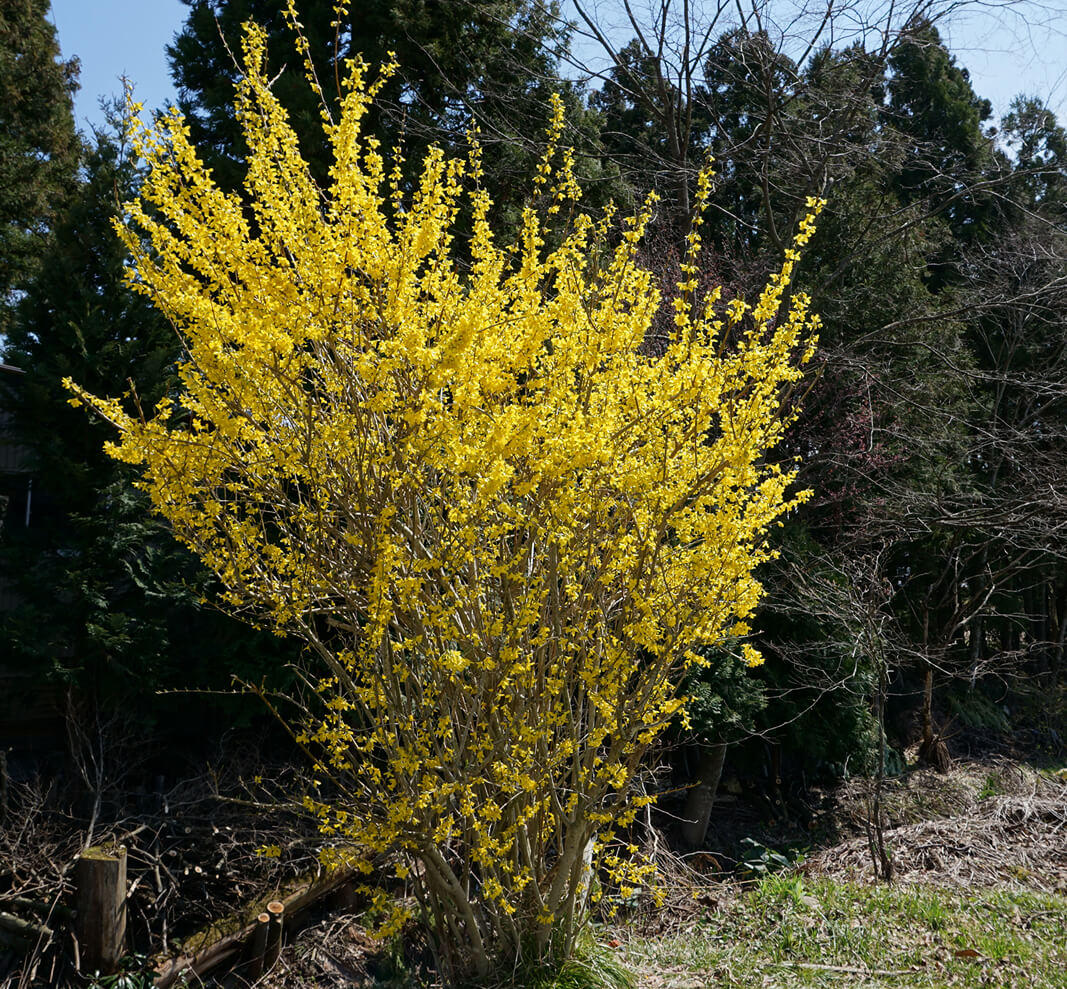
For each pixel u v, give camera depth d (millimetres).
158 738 7070
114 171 7312
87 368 6891
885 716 11273
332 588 3842
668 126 10680
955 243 14203
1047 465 10344
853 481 10328
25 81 14305
